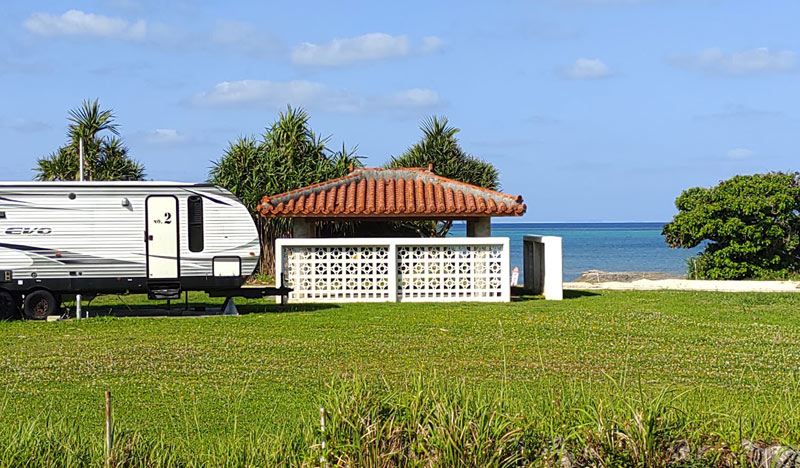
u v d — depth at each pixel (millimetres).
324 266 21516
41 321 17891
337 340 14820
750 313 18828
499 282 21562
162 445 7465
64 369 12227
